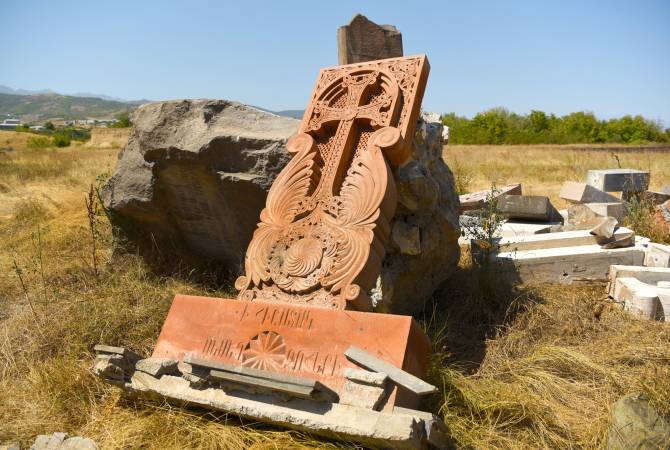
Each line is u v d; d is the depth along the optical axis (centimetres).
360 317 318
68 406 359
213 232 557
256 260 387
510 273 507
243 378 297
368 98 443
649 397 304
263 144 496
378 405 282
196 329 355
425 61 433
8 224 859
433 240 469
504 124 5219
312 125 439
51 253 662
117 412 348
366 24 573
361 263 353
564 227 684
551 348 385
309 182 406
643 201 710
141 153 530
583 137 5191
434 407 322
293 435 303
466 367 389
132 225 575
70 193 1101
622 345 395
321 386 280
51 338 442
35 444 318
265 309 344
